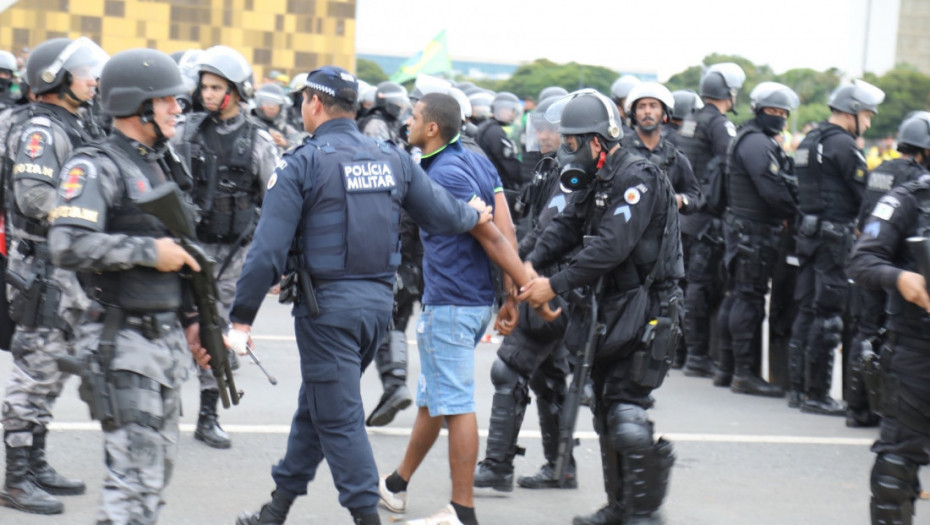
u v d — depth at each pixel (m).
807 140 29.59
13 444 18.69
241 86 22.77
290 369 31.92
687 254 34.69
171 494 20.19
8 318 18.47
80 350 14.33
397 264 16.45
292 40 55.41
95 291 14.27
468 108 29.31
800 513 20.94
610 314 17.52
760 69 56.75
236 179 23.14
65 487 19.66
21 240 18.17
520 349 20.39
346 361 15.85
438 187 16.83
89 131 19.38
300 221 15.79
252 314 15.55
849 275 16.70
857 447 26.16
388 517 19.58
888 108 52.97
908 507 16.77
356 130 16.47
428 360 18.00
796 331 30.27
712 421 28.27
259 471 21.91
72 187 13.86
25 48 51.38
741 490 22.33
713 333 34.88
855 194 29.16
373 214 15.84
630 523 17.41
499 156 37.34
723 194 32.66
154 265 13.89
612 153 17.52
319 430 16.03
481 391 30.45
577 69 64.19
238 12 54.19
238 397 15.55
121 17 52.34
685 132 33.72
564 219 18.53
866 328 26.62
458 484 17.81
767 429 27.61
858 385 27.28
